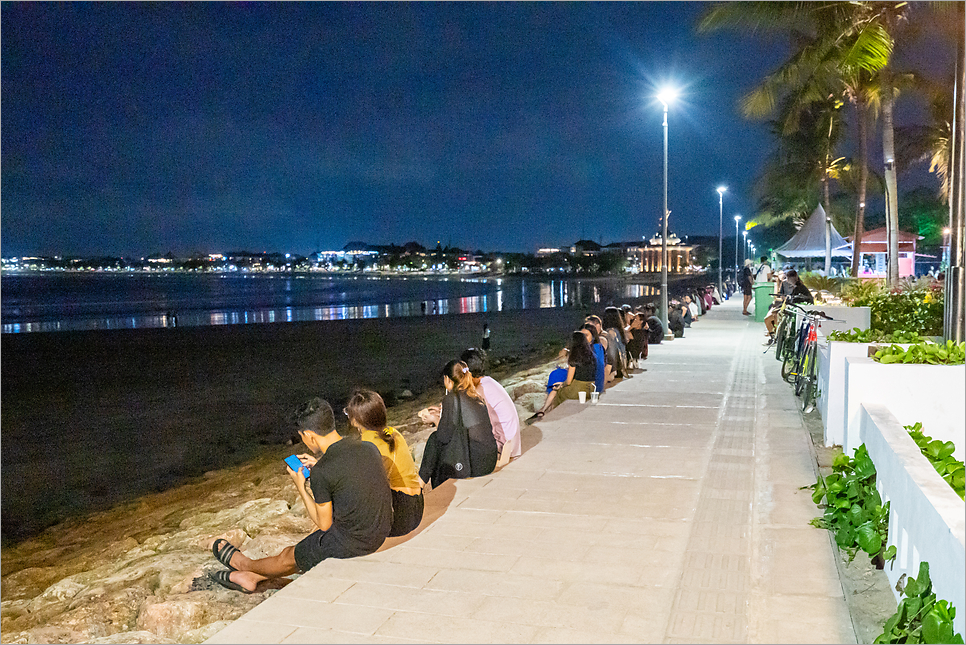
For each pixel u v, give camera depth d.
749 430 8.77
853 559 4.88
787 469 7.04
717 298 40.53
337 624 4.07
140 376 22.94
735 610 4.16
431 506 6.12
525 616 4.12
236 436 14.12
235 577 5.27
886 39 19.31
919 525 3.69
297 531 7.29
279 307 72.94
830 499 5.46
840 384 7.83
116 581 6.21
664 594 4.39
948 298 8.48
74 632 5.23
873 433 5.04
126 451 13.16
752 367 14.25
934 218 62.62
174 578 5.92
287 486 9.67
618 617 4.10
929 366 6.04
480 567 4.83
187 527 8.31
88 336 36.84
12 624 5.70
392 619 4.11
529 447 8.10
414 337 35.31
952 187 8.46
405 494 5.47
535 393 13.83
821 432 8.64
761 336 20.64
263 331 38.91
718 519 5.70
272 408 17.12
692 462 7.38
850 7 21.48
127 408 17.59
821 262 53.47
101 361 26.92
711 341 19.36
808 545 5.12
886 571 4.55
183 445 13.51
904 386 6.07
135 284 183.12
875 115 31.94
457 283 174.62
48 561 7.87
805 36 24.30
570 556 5.00
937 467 4.48
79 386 21.17
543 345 31.44
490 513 5.92
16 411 17.36
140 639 4.75
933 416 6.04
